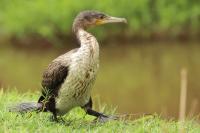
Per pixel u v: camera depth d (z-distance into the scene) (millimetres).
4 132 8383
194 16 32406
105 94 18375
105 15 9742
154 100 18047
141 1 32500
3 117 9211
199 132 9312
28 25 30406
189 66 23516
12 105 9664
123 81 20641
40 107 9320
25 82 19625
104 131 8781
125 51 27797
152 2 33125
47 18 31172
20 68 23344
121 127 9172
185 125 9430
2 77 20844
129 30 31344
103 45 30172
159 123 9477
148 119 9758
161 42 30797
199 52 26906
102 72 22234
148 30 31766
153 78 21359
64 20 31016
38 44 29859
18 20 30797
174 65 23766
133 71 22516
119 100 17719
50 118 9383
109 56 26375
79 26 9586
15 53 27953
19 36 30109
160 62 24484
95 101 14539
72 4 31844
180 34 31844
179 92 19281
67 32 30594
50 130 8727
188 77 21344
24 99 11156
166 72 22406
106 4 32656
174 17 32250
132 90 19266
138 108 16906
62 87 8969
